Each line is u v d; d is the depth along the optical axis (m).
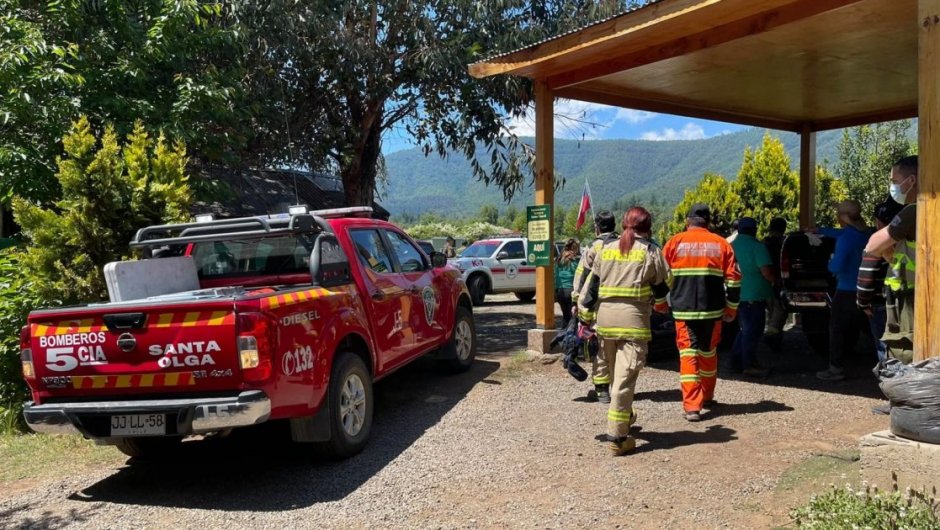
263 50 11.16
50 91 8.33
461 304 8.71
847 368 8.18
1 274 7.57
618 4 11.87
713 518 4.11
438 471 5.12
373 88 12.43
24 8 8.91
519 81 11.98
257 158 12.43
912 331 4.68
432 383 8.03
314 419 5.16
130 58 8.98
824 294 8.60
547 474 4.96
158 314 4.59
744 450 5.29
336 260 5.82
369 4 12.11
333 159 14.04
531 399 7.12
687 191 20.73
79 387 4.75
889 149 16.98
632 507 4.32
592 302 5.69
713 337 6.36
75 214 6.91
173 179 7.54
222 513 4.53
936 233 4.34
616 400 5.25
